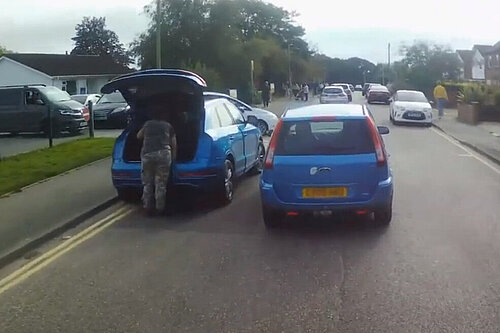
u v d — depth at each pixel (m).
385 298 6.14
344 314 5.73
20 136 25.81
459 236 8.60
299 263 7.43
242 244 8.40
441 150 19.34
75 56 58.25
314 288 6.48
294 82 89.00
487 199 11.28
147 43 53.88
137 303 6.19
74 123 25.45
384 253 7.79
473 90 32.47
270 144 9.14
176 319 5.73
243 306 6.00
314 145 8.98
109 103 29.58
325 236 8.73
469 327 5.39
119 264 7.61
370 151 8.91
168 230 9.35
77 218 9.95
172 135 10.50
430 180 13.44
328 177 8.83
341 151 8.91
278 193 8.97
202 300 6.21
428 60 64.50
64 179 13.62
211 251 8.08
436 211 10.25
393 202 11.01
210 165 10.69
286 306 5.97
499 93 30.86
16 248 8.12
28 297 6.52
